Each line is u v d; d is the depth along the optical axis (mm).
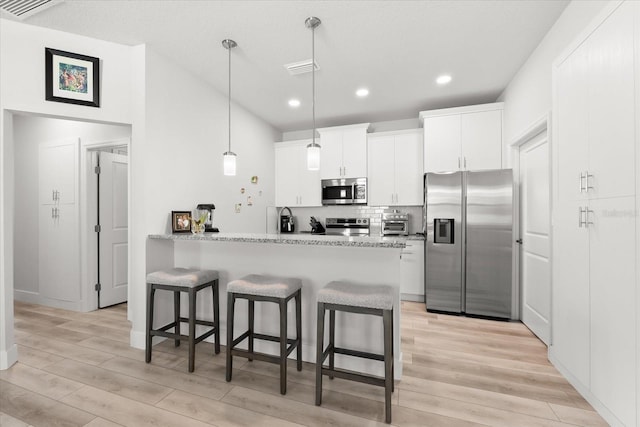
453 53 2586
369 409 1667
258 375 2014
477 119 3467
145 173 2412
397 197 4133
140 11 2033
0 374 2004
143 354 2312
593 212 1647
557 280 2053
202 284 2189
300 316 2068
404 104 3775
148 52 2445
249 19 2125
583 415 1605
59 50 2250
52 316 3160
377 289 1802
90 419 1571
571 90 1851
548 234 2346
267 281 1986
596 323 1626
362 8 2010
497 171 3104
